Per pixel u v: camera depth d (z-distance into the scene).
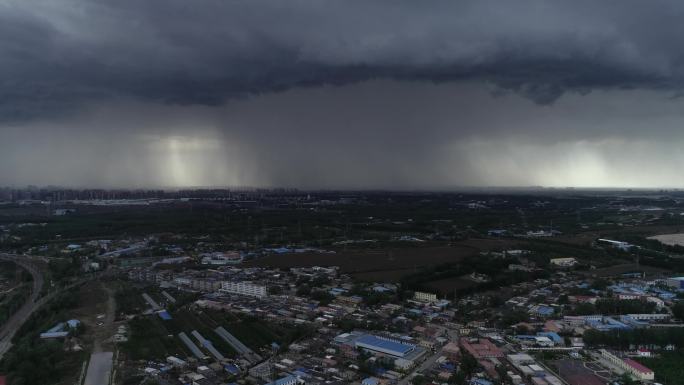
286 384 190.88
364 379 198.62
